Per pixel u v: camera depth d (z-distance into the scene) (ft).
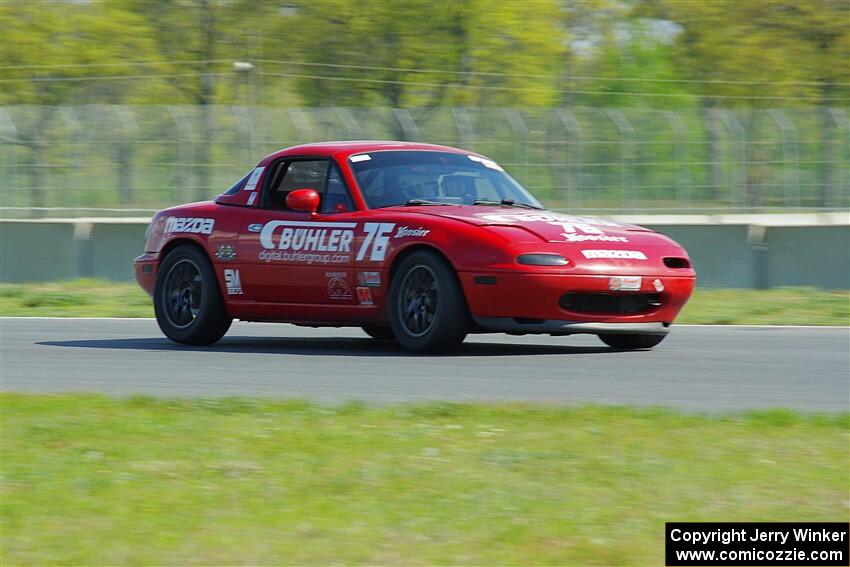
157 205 194.08
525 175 201.36
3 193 198.70
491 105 241.96
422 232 72.69
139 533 33.01
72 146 197.57
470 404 52.13
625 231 75.82
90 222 153.17
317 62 295.28
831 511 34.53
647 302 73.51
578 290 69.92
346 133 196.65
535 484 37.86
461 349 79.66
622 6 314.14
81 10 313.12
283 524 33.65
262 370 69.26
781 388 61.62
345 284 76.48
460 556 30.78
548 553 30.99
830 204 211.41
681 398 57.82
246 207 83.20
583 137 205.57
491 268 69.72
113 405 53.57
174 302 86.12
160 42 310.45
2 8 303.89
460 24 293.02
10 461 42.27
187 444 44.55
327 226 77.77
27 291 139.54
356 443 44.37
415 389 60.64
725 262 135.74
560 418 48.83
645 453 41.93
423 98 274.16
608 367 69.46
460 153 84.53
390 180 79.25
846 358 75.20
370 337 92.94
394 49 293.43
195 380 65.51
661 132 208.13
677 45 315.37
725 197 208.74
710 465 40.01
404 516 34.37
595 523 33.50
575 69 310.04
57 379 66.85
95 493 37.50
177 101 278.26
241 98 273.54
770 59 304.50
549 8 301.22
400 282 73.82
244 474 39.88
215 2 307.99
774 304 117.70
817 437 44.68
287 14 305.73
